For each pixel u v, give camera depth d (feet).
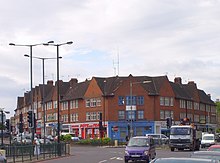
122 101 299.38
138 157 106.32
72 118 330.75
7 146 108.17
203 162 34.99
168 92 311.68
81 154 152.56
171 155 136.46
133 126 296.71
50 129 355.56
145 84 305.12
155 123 298.35
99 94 304.91
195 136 178.91
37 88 395.14
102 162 109.81
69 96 337.31
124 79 303.89
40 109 384.06
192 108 351.25
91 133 308.60
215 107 415.85
